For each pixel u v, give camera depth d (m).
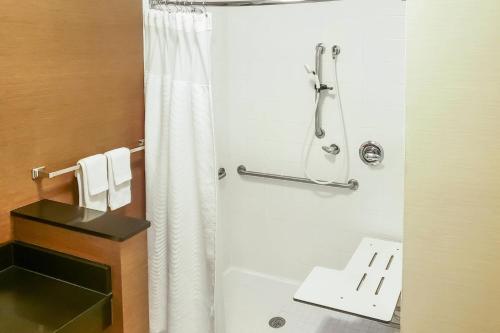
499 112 1.23
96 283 1.87
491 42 1.21
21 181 2.01
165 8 2.37
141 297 1.95
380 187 2.88
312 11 2.82
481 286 1.34
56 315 1.72
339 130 2.91
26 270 2.01
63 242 1.93
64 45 2.10
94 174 2.21
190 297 2.49
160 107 2.42
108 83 2.34
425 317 1.42
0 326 1.65
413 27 1.27
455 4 1.22
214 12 2.96
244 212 3.31
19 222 2.00
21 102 1.95
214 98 3.07
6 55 1.87
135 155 2.57
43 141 2.07
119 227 1.87
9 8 1.86
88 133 2.27
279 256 3.28
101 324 1.84
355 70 2.79
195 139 2.32
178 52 2.27
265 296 3.22
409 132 1.33
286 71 2.97
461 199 1.31
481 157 1.27
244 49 3.04
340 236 3.07
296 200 3.14
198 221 2.44
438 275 1.38
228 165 3.28
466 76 1.25
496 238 1.29
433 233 1.36
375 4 2.67
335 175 2.99
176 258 2.43
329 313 2.96
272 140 3.11
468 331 1.38
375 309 2.08
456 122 1.28
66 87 2.13
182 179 2.38
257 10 2.96
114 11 2.32
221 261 3.33
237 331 2.96
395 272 2.41
